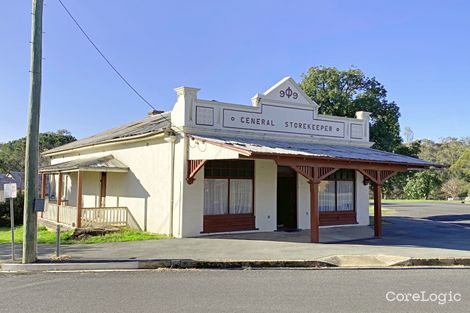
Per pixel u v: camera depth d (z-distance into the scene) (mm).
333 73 27016
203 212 15305
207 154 13961
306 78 27734
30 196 10188
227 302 6727
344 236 15750
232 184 16203
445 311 6281
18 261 10281
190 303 6664
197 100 15234
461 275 9203
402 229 18609
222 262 10180
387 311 6246
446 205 38250
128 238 14547
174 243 13297
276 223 17156
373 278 8789
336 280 8547
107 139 18672
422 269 9992
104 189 20094
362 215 20078
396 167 16281
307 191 18328
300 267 10211
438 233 17031
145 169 16891
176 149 15281
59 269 9812
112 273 9352
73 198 23781
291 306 6492
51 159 28391
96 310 6266
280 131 17438
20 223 22859
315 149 15656
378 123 26016
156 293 7348
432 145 87812
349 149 18062
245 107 16438
